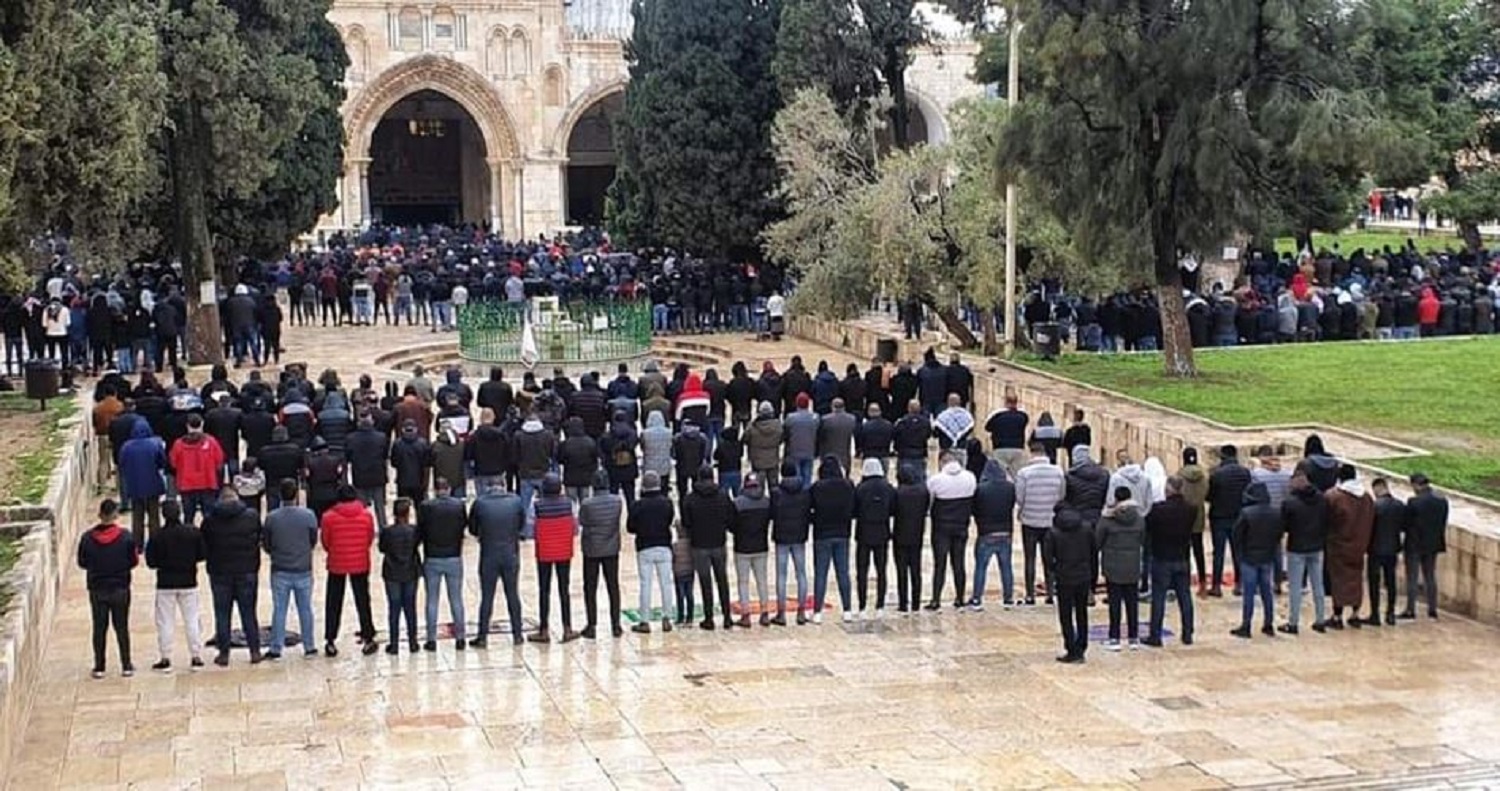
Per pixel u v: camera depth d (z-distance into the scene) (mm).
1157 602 19094
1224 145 31828
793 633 19750
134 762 15172
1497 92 54406
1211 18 31172
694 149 50156
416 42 70500
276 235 47094
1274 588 21391
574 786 14492
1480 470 24125
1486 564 20062
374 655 18844
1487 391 31094
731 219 50562
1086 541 18203
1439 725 16125
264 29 39188
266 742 15727
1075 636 18828
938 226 37875
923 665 18297
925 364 31250
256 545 18422
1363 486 21562
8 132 24953
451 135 80625
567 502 19266
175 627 20062
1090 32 31531
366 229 69000
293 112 39094
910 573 21375
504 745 15602
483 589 19094
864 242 38969
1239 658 18547
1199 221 32875
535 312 43500
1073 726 16109
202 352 39875
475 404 34375
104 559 17828
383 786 14516
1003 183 34125
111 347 37688
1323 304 40656
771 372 30375
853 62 47844
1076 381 33406
